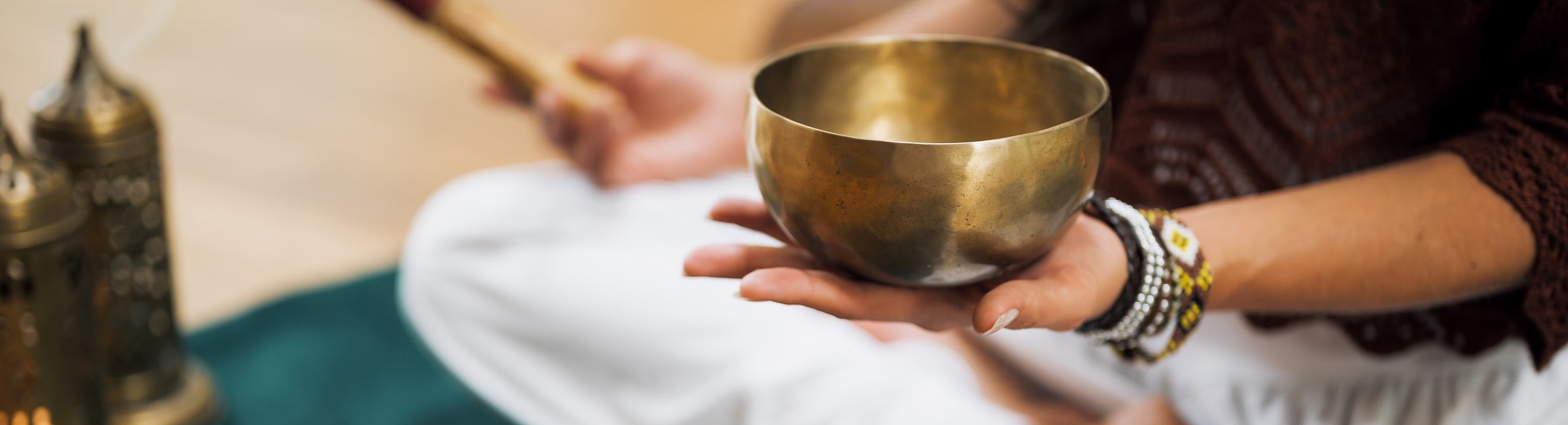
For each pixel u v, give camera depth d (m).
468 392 1.22
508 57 1.14
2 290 1.02
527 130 2.31
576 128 1.17
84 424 1.10
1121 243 0.80
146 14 2.47
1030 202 0.74
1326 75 0.87
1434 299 0.82
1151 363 0.83
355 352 1.59
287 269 1.80
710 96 1.24
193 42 2.50
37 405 1.06
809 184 0.74
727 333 1.09
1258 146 0.90
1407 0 0.85
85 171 1.11
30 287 1.03
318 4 2.75
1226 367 1.01
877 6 1.93
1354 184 0.82
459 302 1.21
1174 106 0.93
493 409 1.21
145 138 1.14
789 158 0.74
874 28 1.20
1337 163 0.88
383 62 2.52
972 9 1.15
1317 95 0.87
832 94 0.84
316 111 2.29
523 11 2.73
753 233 1.17
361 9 2.75
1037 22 1.11
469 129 2.29
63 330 1.05
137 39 2.45
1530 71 0.82
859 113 0.85
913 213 0.73
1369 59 0.86
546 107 1.16
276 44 2.54
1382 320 0.92
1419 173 0.82
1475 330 0.90
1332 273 0.81
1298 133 0.88
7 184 1.00
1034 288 0.74
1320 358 0.98
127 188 1.14
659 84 1.23
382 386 1.53
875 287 0.77
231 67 2.42
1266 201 0.83
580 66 1.22
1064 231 0.77
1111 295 0.79
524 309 1.17
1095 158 0.75
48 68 2.30
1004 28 1.14
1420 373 0.96
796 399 1.06
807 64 0.82
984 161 0.72
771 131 0.75
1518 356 0.94
